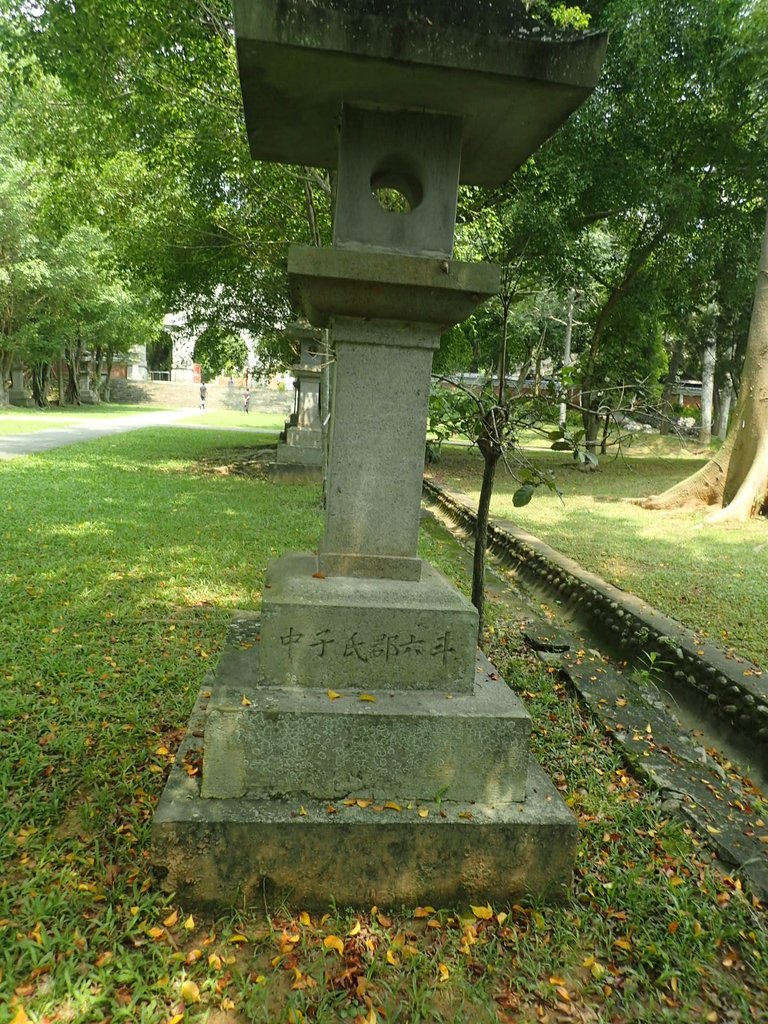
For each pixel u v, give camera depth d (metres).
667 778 3.60
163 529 7.78
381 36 2.30
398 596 2.78
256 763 2.59
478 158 3.15
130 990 2.18
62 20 9.27
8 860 2.65
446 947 2.44
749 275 16.55
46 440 17.41
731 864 2.97
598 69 2.41
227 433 23.59
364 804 2.61
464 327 11.41
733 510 9.62
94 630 4.80
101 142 11.57
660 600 5.99
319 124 2.92
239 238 13.21
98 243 24.36
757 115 14.98
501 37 2.35
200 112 10.52
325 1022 2.11
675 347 27.84
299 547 7.26
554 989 2.28
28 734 3.49
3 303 25.00
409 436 2.87
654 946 2.43
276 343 17.11
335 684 2.72
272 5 2.24
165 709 3.81
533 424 3.89
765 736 3.88
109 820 2.89
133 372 51.47
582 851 2.92
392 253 2.74
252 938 2.41
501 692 2.85
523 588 7.23
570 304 17.20
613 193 13.82
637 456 20.06
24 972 2.20
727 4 13.02
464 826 2.57
